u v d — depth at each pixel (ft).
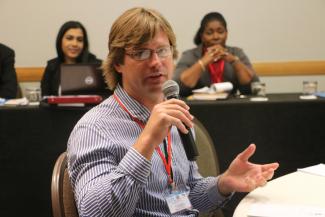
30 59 14.25
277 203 3.75
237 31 13.96
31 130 8.36
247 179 4.18
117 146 3.71
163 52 3.90
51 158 8.40
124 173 3.37
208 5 13.84
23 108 8.32
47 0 13.97
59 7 13.98
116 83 4.29
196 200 4.54
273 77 14.12
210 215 5.05
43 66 14.25
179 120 3.39
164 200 3.95
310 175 4.60
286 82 14.14
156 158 4.02
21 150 8.41
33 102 9.25
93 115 3.93
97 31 14.08
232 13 13.85
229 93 9.88
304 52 13.94
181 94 10.53
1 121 8.34
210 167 5.35
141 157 3.38
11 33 14.12
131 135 3.91
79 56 12.09
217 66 10.87
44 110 8.29
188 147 4.06
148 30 3.78
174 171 4.17
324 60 13.92
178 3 13.88
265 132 8.43
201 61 10.49
